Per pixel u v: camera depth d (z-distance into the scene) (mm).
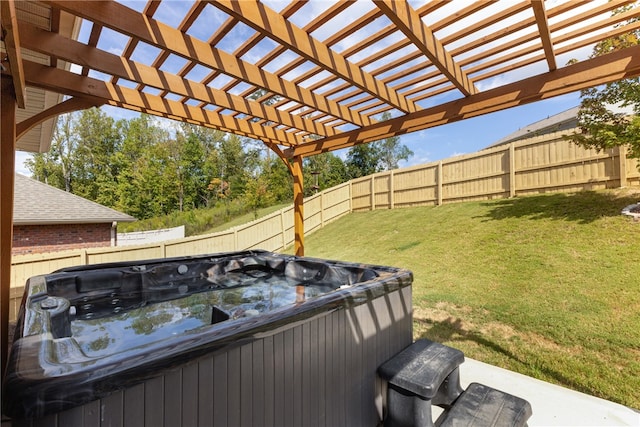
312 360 1564
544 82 2438
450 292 4129
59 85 2457
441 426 1609
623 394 2174
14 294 4621
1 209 1921
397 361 1993
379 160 24625
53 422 836
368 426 1945
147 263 3580
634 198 5031
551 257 4371
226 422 1197
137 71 2439
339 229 9266
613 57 2152
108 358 978
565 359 2602
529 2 1762
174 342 1099
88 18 1673
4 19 1190
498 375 2475
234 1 1638
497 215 6375
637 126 4066
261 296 3271
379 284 2080
